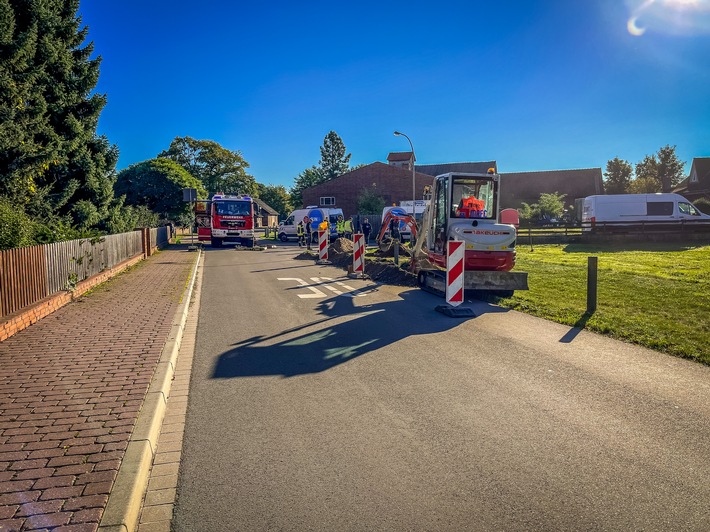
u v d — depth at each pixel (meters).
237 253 27.77
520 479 3.53
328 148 104.81
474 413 4.74
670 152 84.75
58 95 19.20
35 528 2.76
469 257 11.43
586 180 62.94
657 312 9.16
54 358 6.13
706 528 2.97
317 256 23.84
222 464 3.79
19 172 15.28
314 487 3.45
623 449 3.98
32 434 3.97
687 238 27.59
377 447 4.05
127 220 24.25
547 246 27.33
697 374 5.84
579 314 9.13
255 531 2.96
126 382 5.25
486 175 12.04
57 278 10.07
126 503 3.02
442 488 3.42
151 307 9.74
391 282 14.52
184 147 71.44
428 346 7.25
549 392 5.29
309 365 6.35
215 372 6.10
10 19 15.34
